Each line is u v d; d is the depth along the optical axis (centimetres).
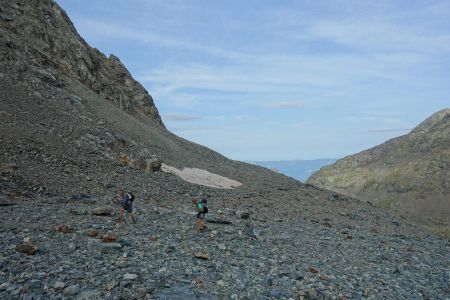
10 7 6231
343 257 2091
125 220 2162
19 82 4875
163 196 3425
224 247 1816
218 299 1168
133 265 1363
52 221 1884
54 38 6638
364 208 4850
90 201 2561
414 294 1589
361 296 1437
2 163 2830
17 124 3759
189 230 2120
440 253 2923
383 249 2556
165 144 6100
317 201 4669
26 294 1020
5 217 1856
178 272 1356
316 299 1312
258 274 1484
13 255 1298
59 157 3469
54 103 4931
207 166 6006
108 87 7531
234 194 4356
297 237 2473
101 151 4197
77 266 1272
